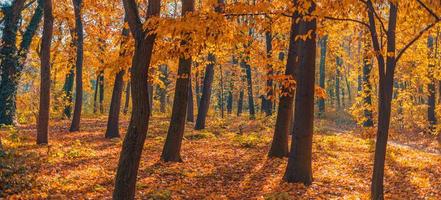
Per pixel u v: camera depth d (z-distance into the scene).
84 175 11.44
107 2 23.06
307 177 11.79
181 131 14.27
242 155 16.03
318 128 28.84
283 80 11.88
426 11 8.68
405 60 24.42
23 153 13.45
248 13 8.98
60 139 19.09
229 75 48.50
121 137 21.05
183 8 13.07
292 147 11.93
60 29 31.61
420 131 28.92
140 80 7.45
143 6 24.55
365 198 10.27
